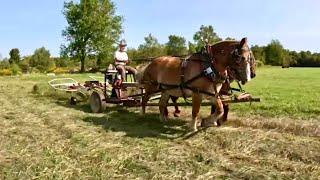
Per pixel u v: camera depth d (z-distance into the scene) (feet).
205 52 31.32
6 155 26.50
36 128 35.53
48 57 288.92
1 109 47.32
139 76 39.40
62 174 22.77
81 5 224.94
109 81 44.57
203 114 41.09
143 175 23.03
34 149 28.07
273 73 172.24
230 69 30.89
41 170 23.40
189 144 29.53
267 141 28.71
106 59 230.07
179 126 35.53
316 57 361.51
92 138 31.35
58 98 58.65
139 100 40.65
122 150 27.86
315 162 24.90
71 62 272.10
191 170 23.72
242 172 23.08
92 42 225.97
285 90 71.87
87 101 51.60
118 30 235.20
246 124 35.53
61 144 29.37
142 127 35.76
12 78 131.23
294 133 32.40
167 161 25.34
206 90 31.27
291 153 26.30
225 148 28.30
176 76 33.63
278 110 42.16
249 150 27.37
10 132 33.81
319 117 37.99
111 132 33.71
